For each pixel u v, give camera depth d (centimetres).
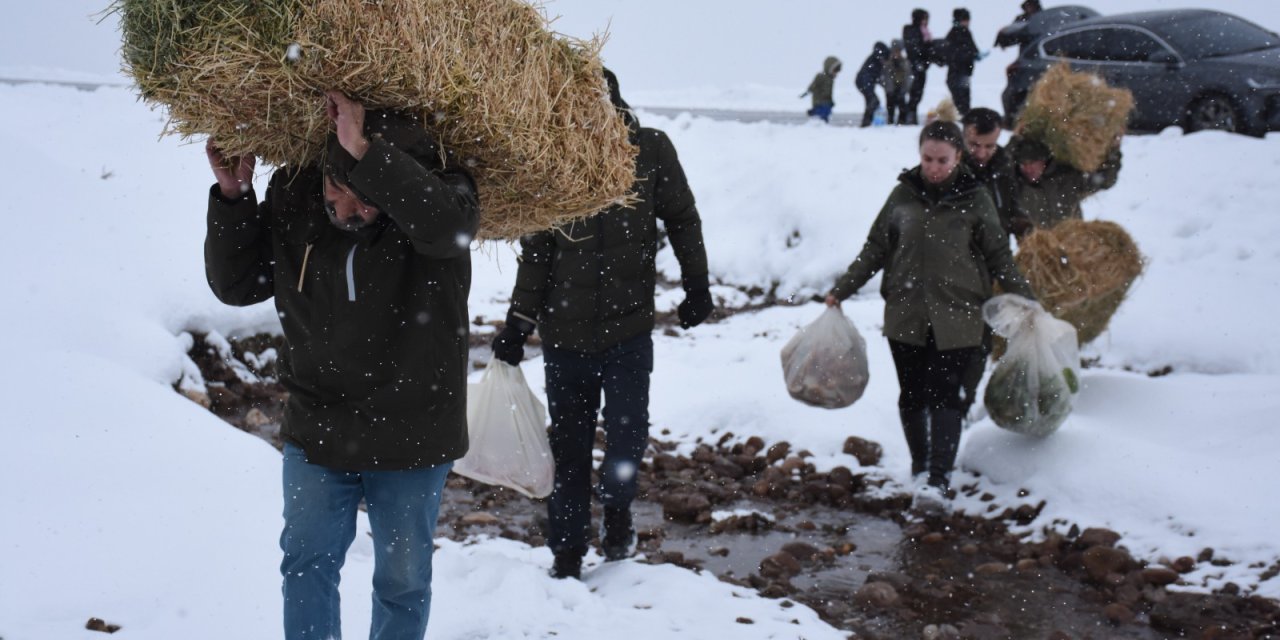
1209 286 926
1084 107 717
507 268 1130
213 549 464
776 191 1252
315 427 330
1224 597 499
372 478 338
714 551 579
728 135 1504
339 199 318
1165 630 485
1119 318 875
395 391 329
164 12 293
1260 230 1019
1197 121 1477
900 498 639
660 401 812
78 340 659
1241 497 564
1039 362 625
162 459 537
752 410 766
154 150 1148
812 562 565
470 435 499
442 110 323
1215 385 714
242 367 770
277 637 405
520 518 624
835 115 2258
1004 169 695
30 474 494
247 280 352
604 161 390
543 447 506
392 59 301
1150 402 680
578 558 516
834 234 1164
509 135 342
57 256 732
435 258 329
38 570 425
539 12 375
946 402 620
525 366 894
